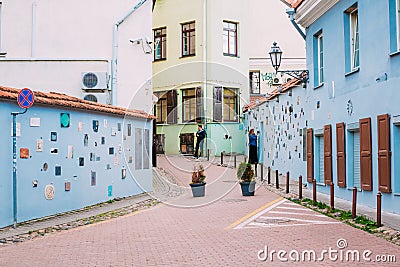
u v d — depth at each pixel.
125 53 21.89
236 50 34.72
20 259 8.69
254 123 30.19
